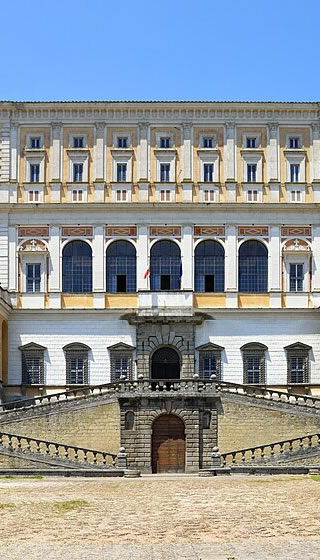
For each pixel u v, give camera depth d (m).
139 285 82.31
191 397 68.75
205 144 84.88
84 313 81.69
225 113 84.88
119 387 70.12
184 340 80.88
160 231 83.38
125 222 83.44
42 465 62.94
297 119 84.81
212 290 82.94
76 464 63.44
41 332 81.62
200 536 30.95
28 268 83.12
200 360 81.00
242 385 71.69
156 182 84.00
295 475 57.09
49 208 83.06
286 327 81.69
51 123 84.75
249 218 83.44
